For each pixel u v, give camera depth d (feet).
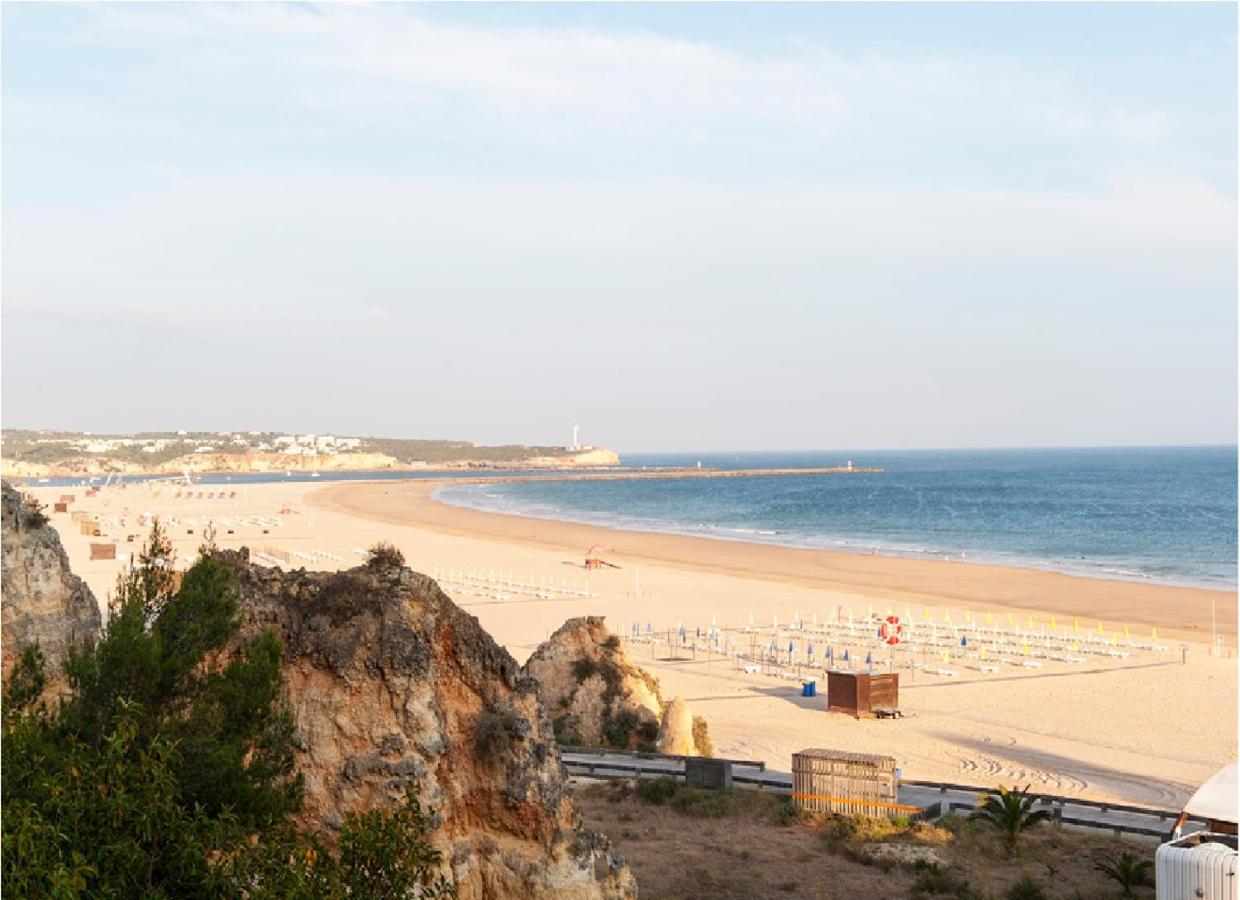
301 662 67.56
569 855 67.97
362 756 65.46
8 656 66.49
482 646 71.92
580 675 147.74
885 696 175.83
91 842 43.68
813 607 297.74
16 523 70.03
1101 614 286.25
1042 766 144.25
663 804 112.57
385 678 66.69
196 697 55.57
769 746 153.69
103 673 53.83
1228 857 74.13
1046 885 90.63
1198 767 143.95
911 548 465.47
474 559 412.36
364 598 69.51
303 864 48.37
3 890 39.58
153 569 60.23
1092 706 181.57
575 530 560.20
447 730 68.69
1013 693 192.44
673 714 139.64
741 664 219.61
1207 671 211.00
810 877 91.97
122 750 45.75
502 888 66.90
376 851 51.78
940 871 93.15
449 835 66.74
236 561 70.90
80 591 73.41
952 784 125.29
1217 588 333.83
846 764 109.19
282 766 57.62
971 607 298.56
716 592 326.65
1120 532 530.68
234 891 45.65
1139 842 103.35
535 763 69.10
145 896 43.75
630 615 281.33
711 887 88.74
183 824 46.06
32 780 45.24
